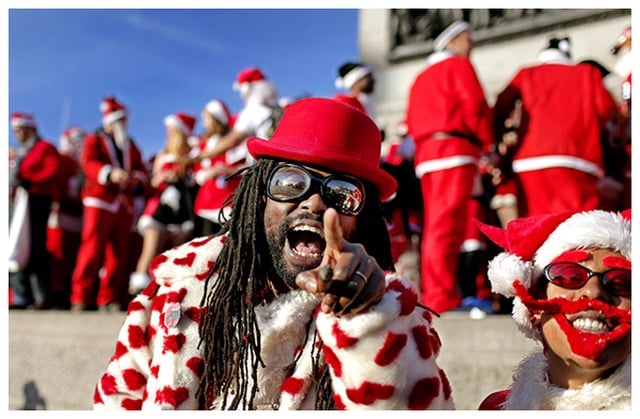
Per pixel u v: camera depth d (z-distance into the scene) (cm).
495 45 573
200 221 438
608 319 115
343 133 135
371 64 623
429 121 346
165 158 516
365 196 136
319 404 127
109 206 503
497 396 138
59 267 563
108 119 529
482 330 259
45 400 349
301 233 133
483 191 402
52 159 514
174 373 138
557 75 346
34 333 361
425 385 106
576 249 122
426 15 609
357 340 103
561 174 334
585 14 532
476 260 391
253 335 132
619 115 372
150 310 155
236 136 414
